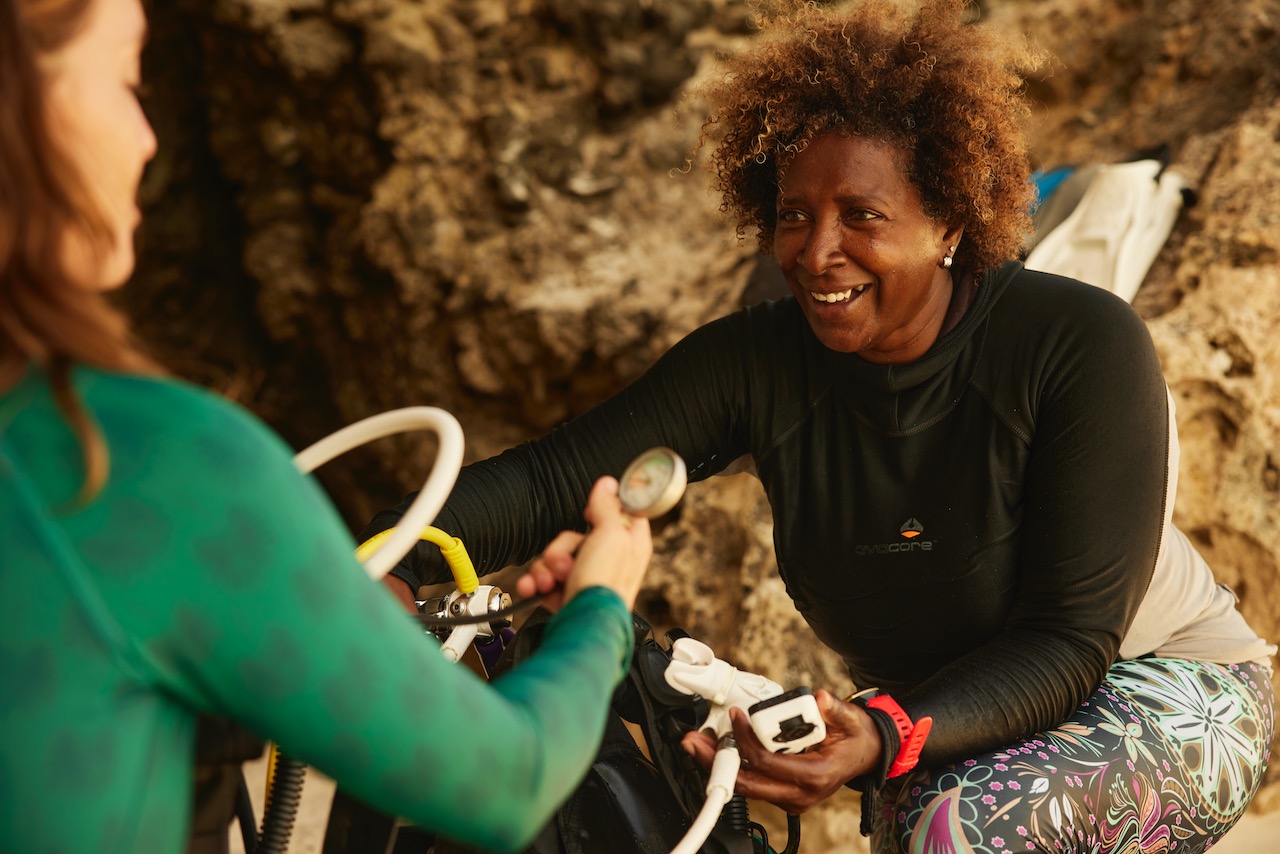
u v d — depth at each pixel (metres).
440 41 4.81
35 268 0.89
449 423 1.25
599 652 1.09
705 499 3.75
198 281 5.30
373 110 4.84
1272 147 3.59
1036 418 1.79
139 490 0.86
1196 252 3.39
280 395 5.30
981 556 1.84
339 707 0.90
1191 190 3.61
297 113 4.96
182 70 5.06
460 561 1.64
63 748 0.84
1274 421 2.98
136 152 0.97
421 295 4.72
